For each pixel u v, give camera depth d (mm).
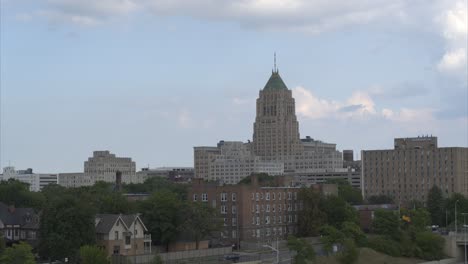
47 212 173375
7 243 198625
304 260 191000
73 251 167500
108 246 180750
